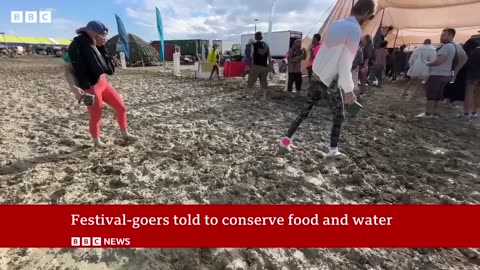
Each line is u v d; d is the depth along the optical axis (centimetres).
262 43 1071
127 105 826
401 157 475
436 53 728
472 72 721
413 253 262
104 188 346
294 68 1072
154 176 378
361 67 1048
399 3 1400
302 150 481
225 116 709
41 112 711
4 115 667
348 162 436
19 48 5791
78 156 436
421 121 717
